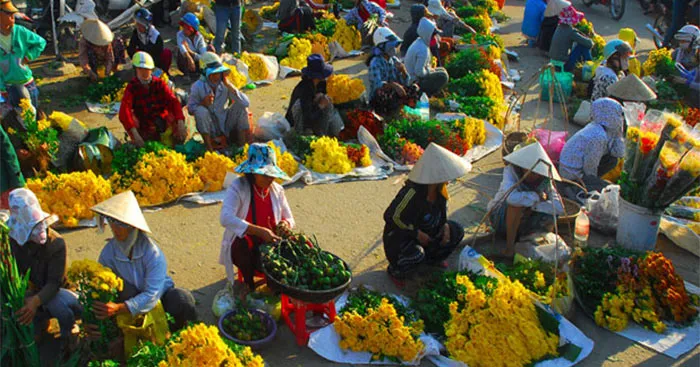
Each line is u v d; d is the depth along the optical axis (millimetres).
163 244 6660
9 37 8297
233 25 12250
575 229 6914
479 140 9625
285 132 8977
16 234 4680
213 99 8492
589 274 6129
